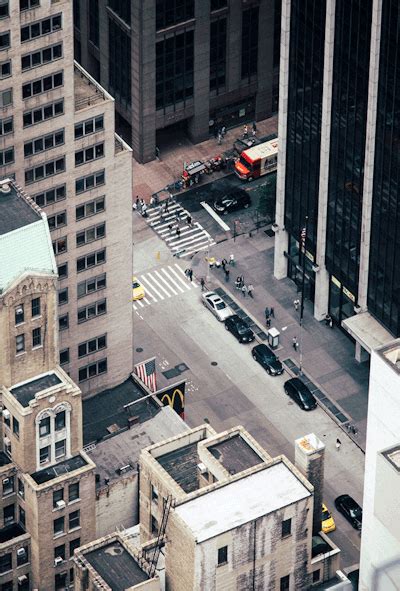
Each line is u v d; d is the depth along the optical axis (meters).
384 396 168.62
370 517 172.62
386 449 163.62
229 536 199.62
